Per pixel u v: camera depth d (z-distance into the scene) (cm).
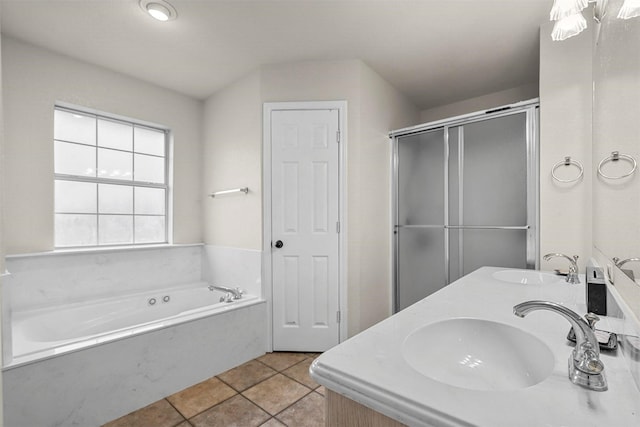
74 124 258
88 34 213
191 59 246
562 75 191
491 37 216
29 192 223
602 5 113
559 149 190
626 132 77
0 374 136
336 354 70
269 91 254
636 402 52
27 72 223
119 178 283
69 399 153
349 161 250
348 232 250
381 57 244
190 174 320
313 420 163
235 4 183
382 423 57
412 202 283
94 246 268
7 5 182
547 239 193
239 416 167
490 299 118
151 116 290
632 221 70
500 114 232
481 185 244
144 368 179
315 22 200
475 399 53
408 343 78
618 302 83
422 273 277
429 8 187
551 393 55
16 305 216
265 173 255
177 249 305
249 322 238
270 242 254
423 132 276
